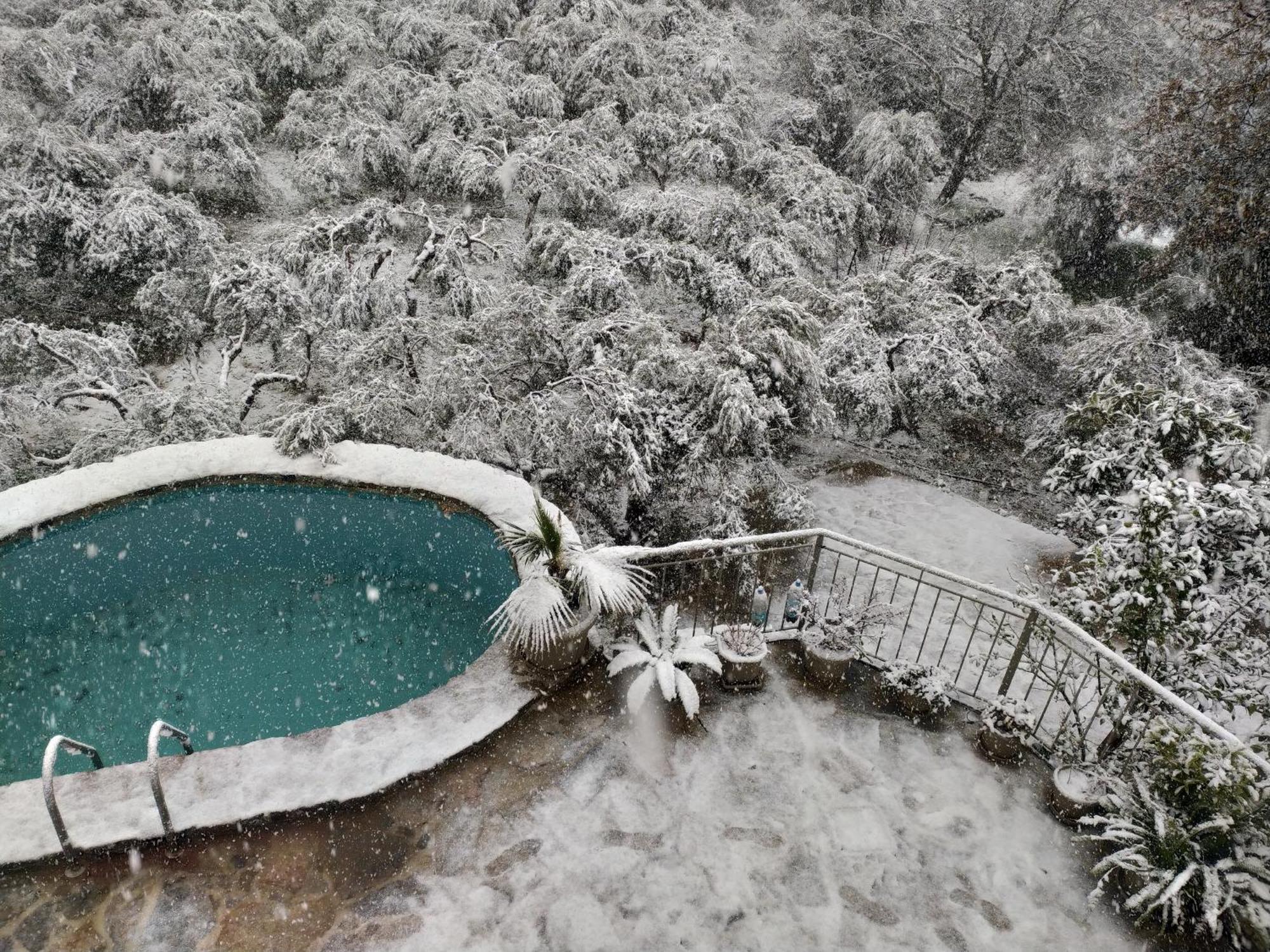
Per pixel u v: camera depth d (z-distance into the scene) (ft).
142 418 30.12
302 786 14.20
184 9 56.34
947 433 40.06
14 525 22.98
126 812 13.39
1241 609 17.26
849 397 35.01
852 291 39.96
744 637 18.21
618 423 26.37
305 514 26.48
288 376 35.81
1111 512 23.18
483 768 15.30
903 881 13.66
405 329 31.76
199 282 38.37
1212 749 13.07
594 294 33.55
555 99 53.11
